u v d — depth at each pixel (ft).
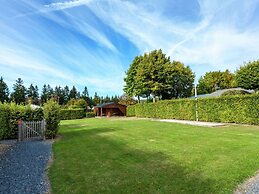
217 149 30.30
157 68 143.64
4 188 18.44
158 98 158.10
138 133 50.49
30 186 18.86
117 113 185.16
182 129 55.21
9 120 52.39
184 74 164.66
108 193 16.74
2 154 33.24
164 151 30.12
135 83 158.81
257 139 37.63
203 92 200.23
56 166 24.91
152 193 16.42
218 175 19.77
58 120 50.96
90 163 25.45
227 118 68.39
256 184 17.90
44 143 43.78
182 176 19.77
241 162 23.61
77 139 45.73
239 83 111.24
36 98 290.15
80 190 17.52
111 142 39.37
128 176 20.31
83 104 207.62
